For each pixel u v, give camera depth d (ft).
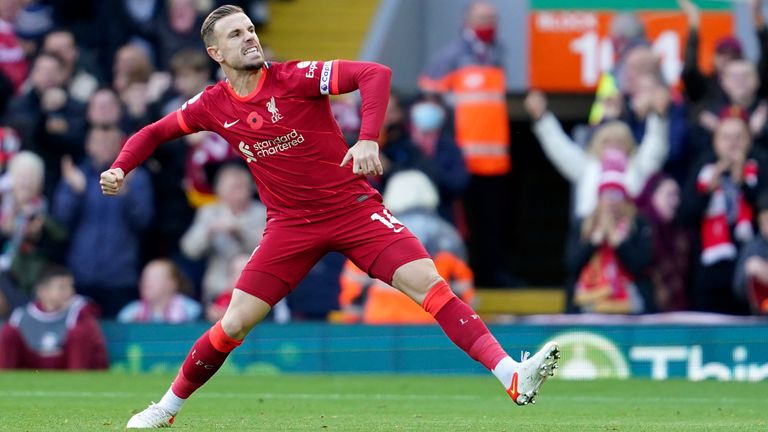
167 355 131.34
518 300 151.23
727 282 135.74
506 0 165.68
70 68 139.23
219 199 135.03
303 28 168.86
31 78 138.72
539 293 151.64
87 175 136.05
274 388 114.42
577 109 169.48
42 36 148.66
